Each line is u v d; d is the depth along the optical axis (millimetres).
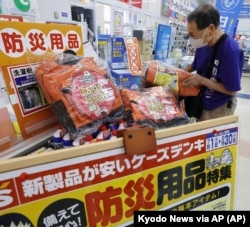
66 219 654
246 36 10297
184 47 4016
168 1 4836
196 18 1309
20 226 603
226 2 3217
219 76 1382
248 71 9875
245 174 2301
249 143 3055
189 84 1336
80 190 653
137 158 715
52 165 605
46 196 615
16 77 819
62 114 822
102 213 703
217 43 1365
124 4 3182
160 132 736
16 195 582
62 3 1828
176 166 796
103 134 843
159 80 1271
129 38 1442
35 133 893
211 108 1483
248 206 1863
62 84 820
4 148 800
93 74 907
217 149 871
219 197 938
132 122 916
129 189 727
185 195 848
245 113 4457
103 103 883
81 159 636
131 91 1027
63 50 1019
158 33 2285
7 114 822
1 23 769
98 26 3059
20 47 832
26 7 1562
